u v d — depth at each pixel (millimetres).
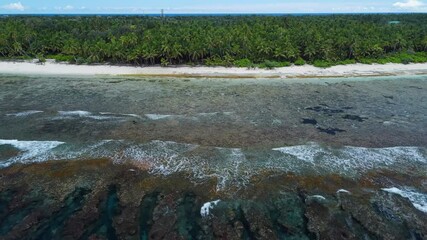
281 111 47625
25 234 22531
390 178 29531
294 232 23000
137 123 41938
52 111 45938
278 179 29047
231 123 42562
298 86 61562
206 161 31953
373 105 50625
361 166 31438
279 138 38062
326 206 25688
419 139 38000
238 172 30062
